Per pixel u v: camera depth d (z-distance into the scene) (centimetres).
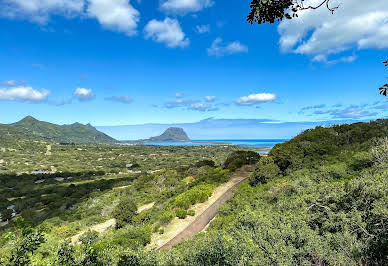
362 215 734
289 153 3191
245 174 3853
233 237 675
